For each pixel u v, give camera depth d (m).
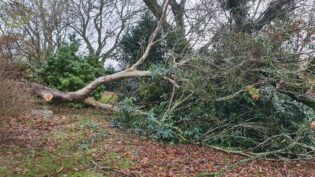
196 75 8.03
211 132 7.79
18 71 8.87
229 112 8.00
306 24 8.46
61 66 11.23
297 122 7.79
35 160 5.86
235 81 7.62
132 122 8.39
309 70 7.88
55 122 8.63
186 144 7.66
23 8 14.82
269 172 6.30
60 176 5.25
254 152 7.39
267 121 7.72
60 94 10.47
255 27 10.94
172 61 9.35
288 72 7.55
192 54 9.15
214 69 8.05
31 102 6.96
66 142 6.97
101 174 5.47
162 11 11.57
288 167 6.77
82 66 11.45
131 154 6.55
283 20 9.72
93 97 11.52
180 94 8.58
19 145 6.59
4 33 15.12
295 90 7.98
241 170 6.24
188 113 8.17
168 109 8.09
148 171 5.76
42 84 11.20
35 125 8.14
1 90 6.16
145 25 13.27
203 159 6.65
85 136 7.44
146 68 11.18
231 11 11.07
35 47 17.14
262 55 7.73
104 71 12.59
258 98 7.50
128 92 10.36
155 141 7.60
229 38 8.45
